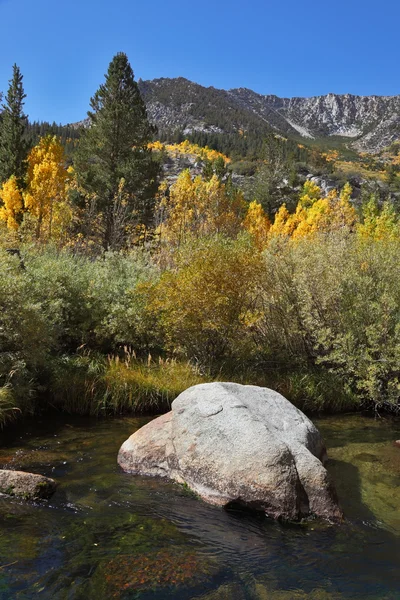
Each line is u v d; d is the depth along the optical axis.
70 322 8.06
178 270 8.35
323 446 4.80
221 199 18.41
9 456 4.74
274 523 3.64
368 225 23.06
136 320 7.91
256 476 3.74
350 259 8.41
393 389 7.22
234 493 3.80
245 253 7.84
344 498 4.17
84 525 3.46
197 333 7.79
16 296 5.98
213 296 7.49
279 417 4.59
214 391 4.59
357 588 2.86
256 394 4.85
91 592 2.67
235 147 140.00
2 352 5.89
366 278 7.84
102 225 18.20
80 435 5.55
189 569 2.96
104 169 26.22
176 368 7.50
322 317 8.15
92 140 26.52
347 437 6.05
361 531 3.59
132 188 24.95
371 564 3.14
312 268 8.35
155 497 4.01
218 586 2.81
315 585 2.88
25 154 37.75
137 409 6.64
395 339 7.38
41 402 6.45
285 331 8.62
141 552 3.13
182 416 4.51
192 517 3.68
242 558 3.14
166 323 7.62
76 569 2.88
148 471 4.49
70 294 7.89
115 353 8.17
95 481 4.28
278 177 55.53
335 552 3.27
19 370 5.86
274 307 8.79
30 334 6.00
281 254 8.89
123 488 4.16
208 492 3.97
